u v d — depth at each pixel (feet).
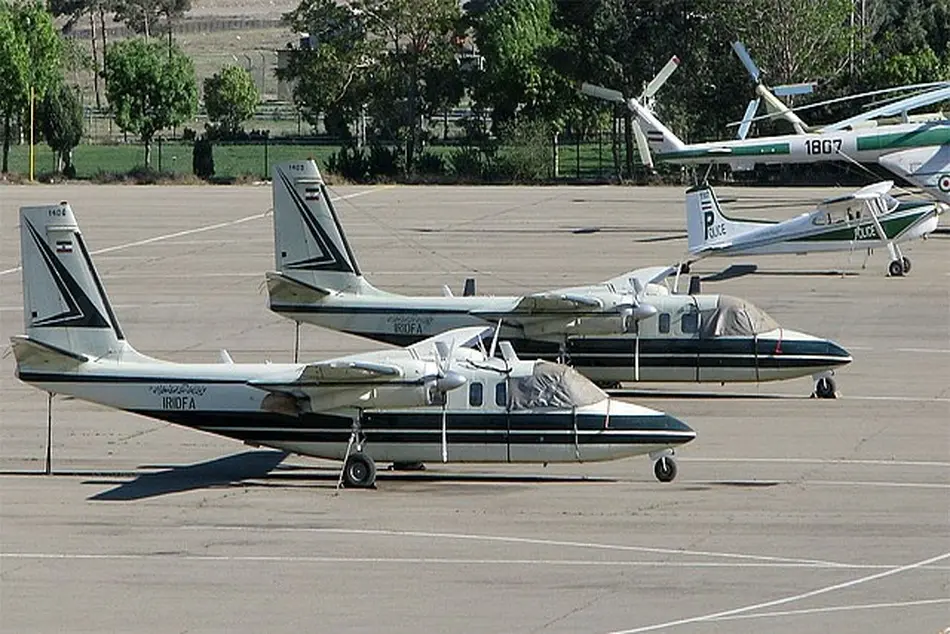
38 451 436.35
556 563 326.03
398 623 288.71
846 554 329.93
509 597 303.68
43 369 401.49
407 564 326.85
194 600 304.30
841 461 416.05
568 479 400.67
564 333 490.49
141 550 338.75
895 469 406.62
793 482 393.70
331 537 347.77
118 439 451.12
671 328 487.61
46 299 399.65
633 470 409.08
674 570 320.29
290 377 392.88
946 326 627.05
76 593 309.22
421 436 389.39
